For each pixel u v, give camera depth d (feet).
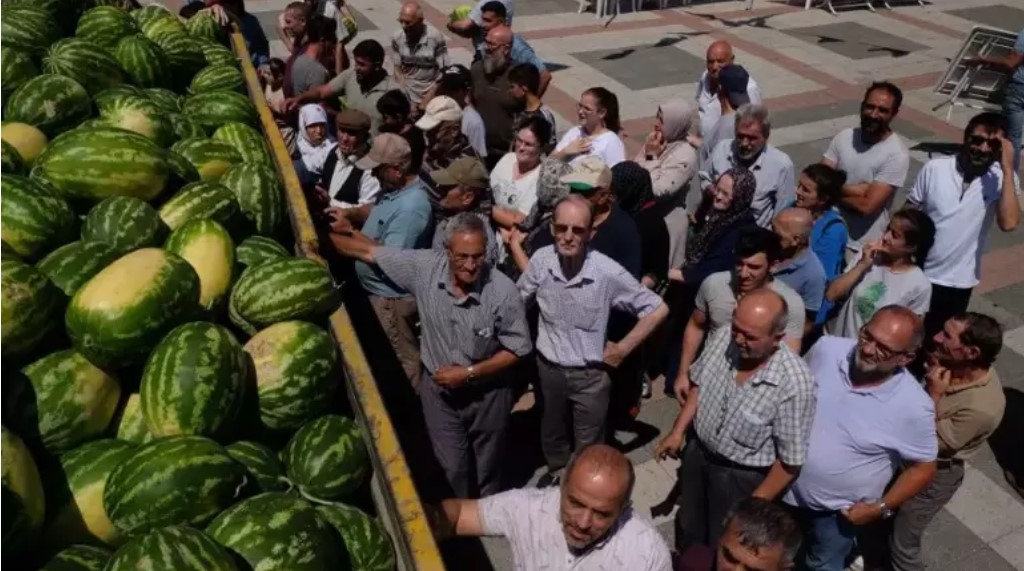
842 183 20.56
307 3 35.68
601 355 18.01
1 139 14.84
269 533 8.87
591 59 49.32
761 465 15.20
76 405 10.19
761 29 55.67
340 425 11.10
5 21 19.27
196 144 16.34
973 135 20.48
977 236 21.36
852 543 16.87
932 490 16.31
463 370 16.55
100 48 18.85
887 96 22.00
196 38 23.85
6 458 8.67
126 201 13.04
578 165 18.24
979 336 15.20
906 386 14.56
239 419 11.08
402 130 23.91
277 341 11.60
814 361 15.58
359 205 22.76
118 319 10.47
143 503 9.09
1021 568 18.81
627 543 11.73
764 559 11.27
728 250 20.22
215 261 12.52
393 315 20.30
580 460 11.16
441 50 34.06
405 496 9.42
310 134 25.54
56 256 11.84
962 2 63.36
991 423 15.64
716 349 15.39
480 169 20.01
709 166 24.49
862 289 18.97
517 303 16.37
